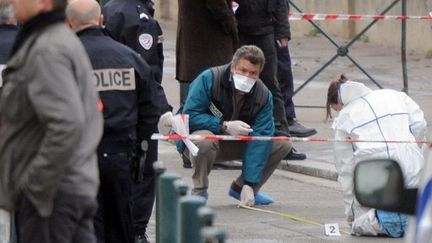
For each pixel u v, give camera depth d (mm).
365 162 10695
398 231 21188
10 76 13141
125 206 17953
